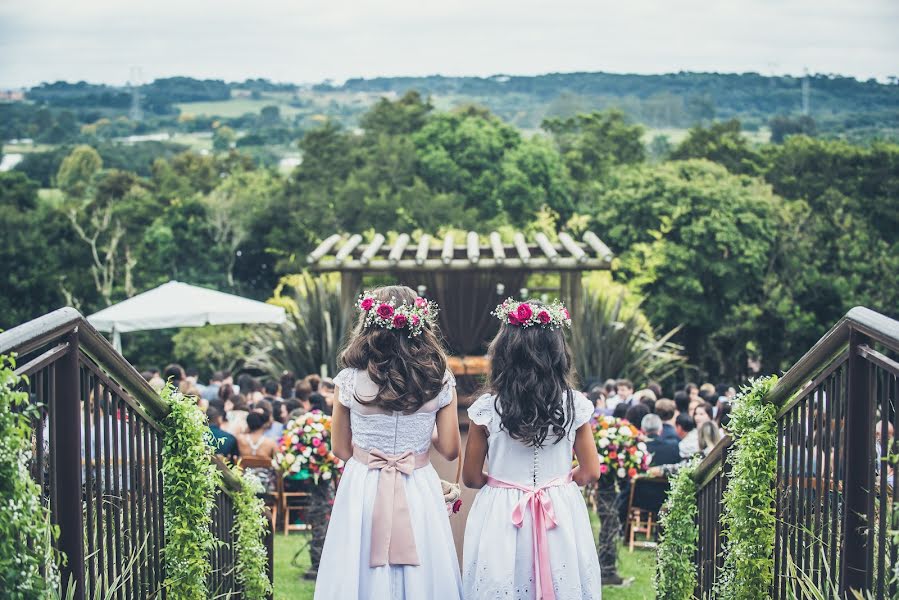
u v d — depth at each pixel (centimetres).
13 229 3406
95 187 4747
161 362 3011
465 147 3881
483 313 1546
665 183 2944
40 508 264
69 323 312
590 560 390
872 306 2881
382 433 387
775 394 388
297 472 756
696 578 550
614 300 1691
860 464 317
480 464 396
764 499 393
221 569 509
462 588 394
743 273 2858
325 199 3666
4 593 246
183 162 4719
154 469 408
